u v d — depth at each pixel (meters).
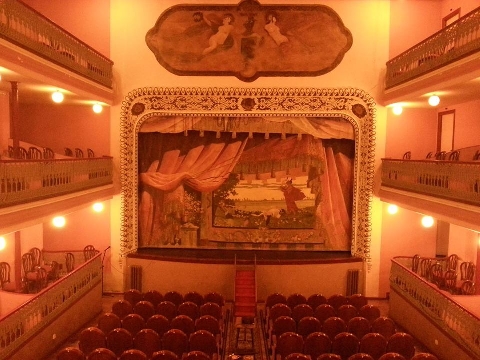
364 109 16.28
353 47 16.12
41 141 16.47
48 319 11.45
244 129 16.53
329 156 16.89
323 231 17.08
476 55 10.32
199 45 16.25
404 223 16.55
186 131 16.56
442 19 15.95
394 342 10.00
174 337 10.07
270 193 17.06
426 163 12.48
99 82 14.97
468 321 10.18
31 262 14.43
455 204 10.80
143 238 17.22
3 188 9.03
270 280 15.92
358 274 16.38
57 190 11.59
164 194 17.12
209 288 15.96
